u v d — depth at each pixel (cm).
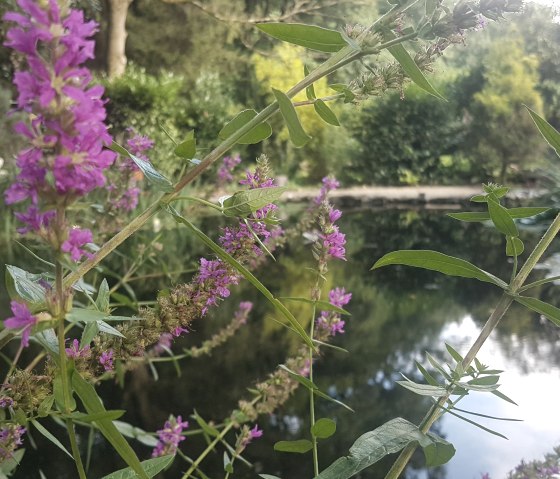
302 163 478
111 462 101
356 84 42
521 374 142
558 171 404
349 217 369
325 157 482
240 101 505
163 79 389
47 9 22
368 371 141
